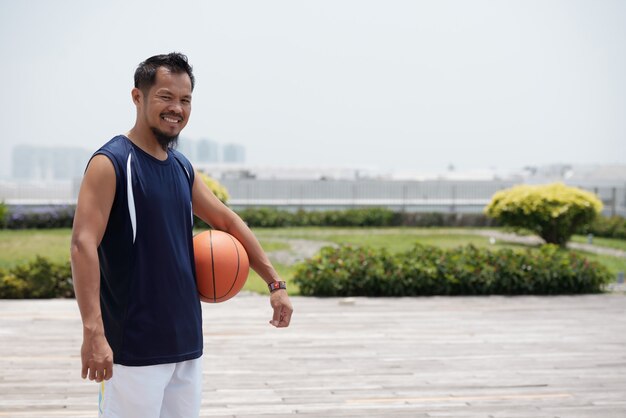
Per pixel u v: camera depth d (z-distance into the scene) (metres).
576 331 6.61
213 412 4.08
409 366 5.23
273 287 2.47
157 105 2.18
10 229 18.98
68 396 4.35
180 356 2.19
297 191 27.20
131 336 2.12
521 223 16.05
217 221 2.48
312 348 5.80
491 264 9.05
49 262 8.56
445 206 27.47
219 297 2.38
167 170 2.25
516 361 5.42
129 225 2.14
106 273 2.17
